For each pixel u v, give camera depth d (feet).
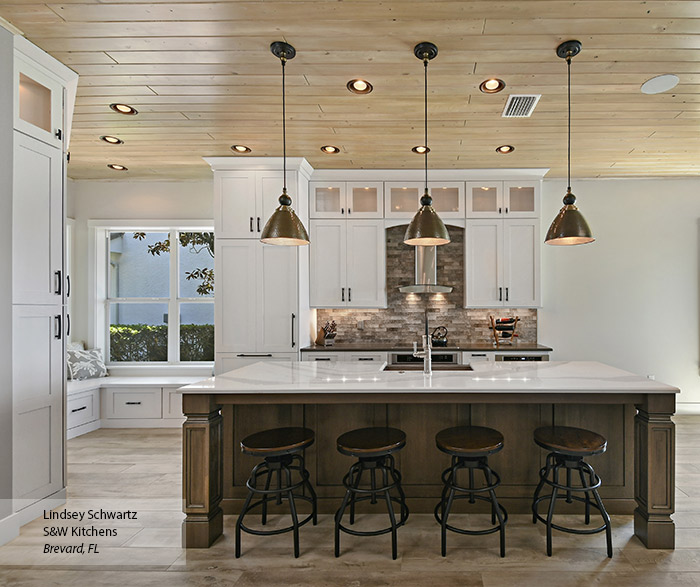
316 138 13.14
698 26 7.73
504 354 15.53
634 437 8.68
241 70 9.29
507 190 16.38
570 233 8.89
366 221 16.56
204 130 12.56
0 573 7.34
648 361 17.11
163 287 18.20
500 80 9.62
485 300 16.34
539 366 10.60
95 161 15.42
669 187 17.11
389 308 17.54
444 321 17.37
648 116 11.50
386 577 7.16
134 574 7.30
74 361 16.46
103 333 17.97
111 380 16.46
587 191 17.28
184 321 18.11
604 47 8.37
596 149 13.98
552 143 13.44
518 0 7.08
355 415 9.34
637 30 7.86
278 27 7.82
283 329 15.07
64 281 9.66
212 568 7.46
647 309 17.13
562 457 7.97
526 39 8.13
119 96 10.49
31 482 8.91
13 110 8.39
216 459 8.48
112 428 15.87
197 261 18.20
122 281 18.26
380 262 16.51
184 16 7.54
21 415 8.62
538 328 17.19
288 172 15.11
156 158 15.08
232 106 11.00
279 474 8.29
